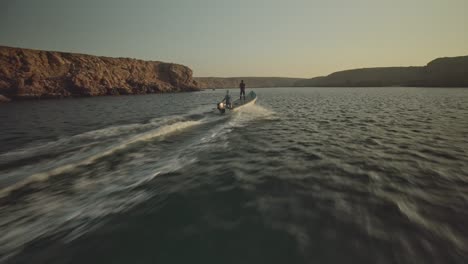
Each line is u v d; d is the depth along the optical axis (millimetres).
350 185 4555
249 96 24125
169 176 5180
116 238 3084
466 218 3318
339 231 3090
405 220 3301
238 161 6191
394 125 11203
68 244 2984
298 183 4703
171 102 31219
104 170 5523
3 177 5066
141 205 3926
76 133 10156
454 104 21031
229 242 2951
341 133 9555
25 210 3775
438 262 2514
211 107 22359
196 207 3836
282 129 10539
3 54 36625
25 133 10297
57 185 4680
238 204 3904
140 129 10805
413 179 4762
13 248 2934
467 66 84688
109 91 50031
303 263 2564
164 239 3047
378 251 2695
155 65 74000
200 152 7016
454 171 5141
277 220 3398
